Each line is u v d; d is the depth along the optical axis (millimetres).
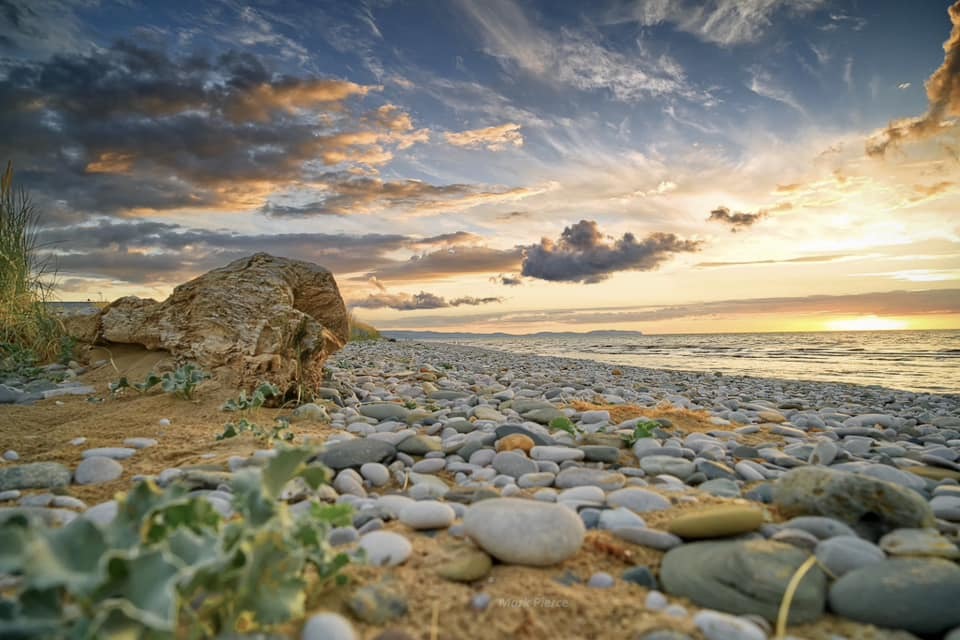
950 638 1471
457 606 1574
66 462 2932
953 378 13023
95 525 1168
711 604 1657
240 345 4555
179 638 1262
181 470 2717
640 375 12242
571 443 3750
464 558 1819
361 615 1500
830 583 1782
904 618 1548
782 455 3676
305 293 5535
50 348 5988
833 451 3570
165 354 5098
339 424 4191
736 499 2709
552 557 1849
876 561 1829
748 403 7074
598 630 1479
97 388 4730
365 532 2174
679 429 4668
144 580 1064
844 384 11031
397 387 6613
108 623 1027
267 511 1378
